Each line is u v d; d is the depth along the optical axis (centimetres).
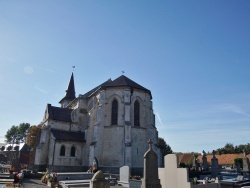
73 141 3656
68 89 6197
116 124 3344
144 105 3553
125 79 3753
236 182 2011
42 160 3566
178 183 1507
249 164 3859
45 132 3759
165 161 1628
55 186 1958
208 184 1655
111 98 3494
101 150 3238
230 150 8719
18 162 3167
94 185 1251
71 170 3503
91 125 3706
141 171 3162
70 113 4394
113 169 3086
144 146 3325
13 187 1983
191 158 7069
